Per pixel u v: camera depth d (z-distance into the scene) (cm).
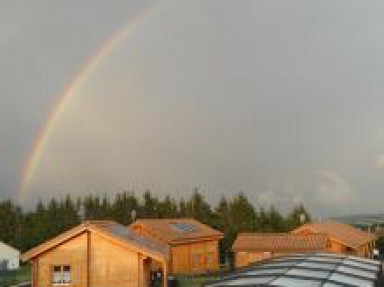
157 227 4797
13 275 5003
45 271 3150
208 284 1928
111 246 3120
